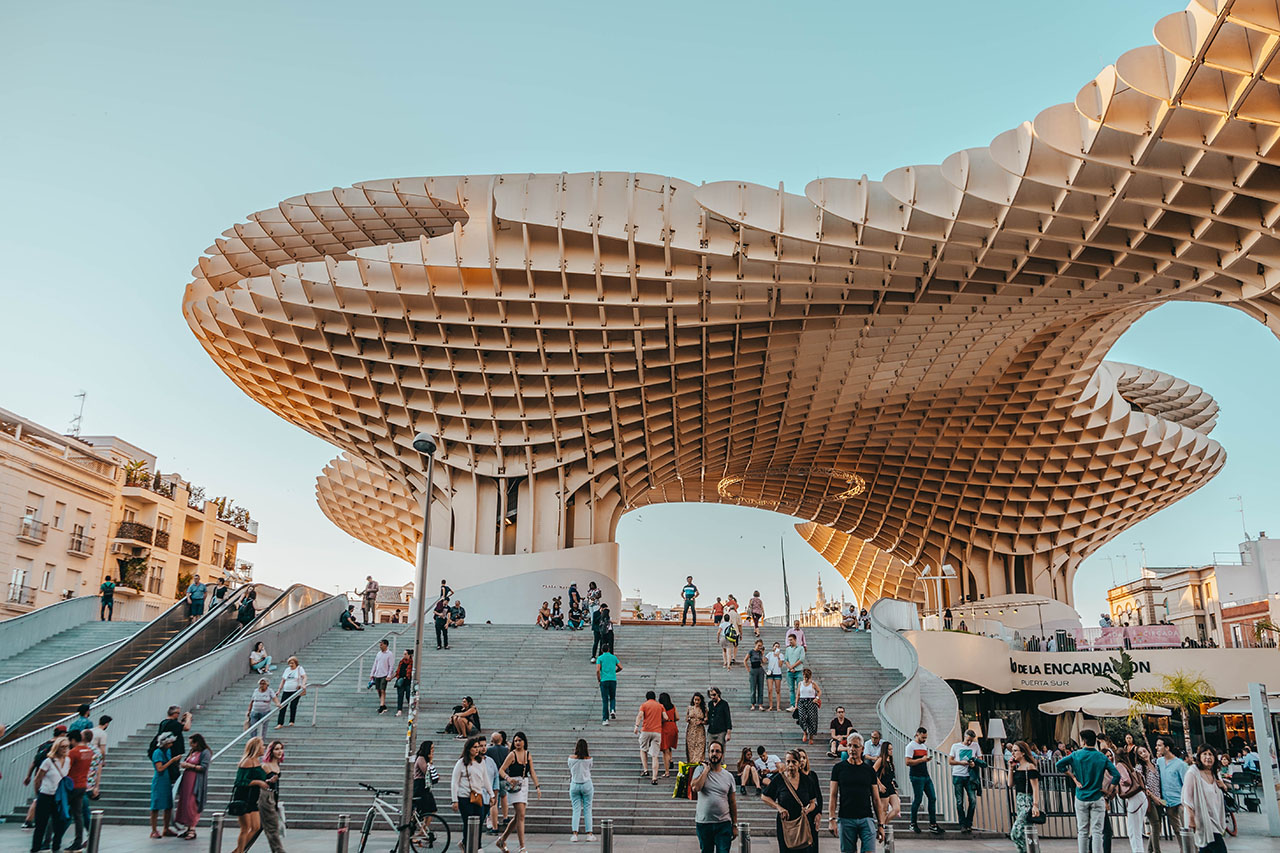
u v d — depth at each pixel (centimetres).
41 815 1202
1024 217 2328
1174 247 2353
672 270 2778
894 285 2722
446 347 3272
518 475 3712
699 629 2666
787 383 3556
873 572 6419
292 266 3131
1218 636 5256
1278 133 1798
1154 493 4816
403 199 3005
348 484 4891
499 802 1377
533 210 2767
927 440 4303
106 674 2052
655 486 4334
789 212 2536
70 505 3819
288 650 2417
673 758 1719
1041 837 1488
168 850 1247
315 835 1420
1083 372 3722
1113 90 1867
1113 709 2798
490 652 2448
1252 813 2009
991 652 3372
